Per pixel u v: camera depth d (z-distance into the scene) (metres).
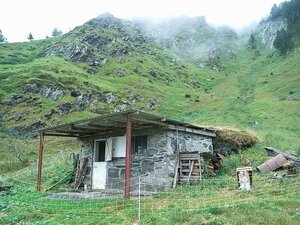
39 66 72.88
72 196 15.99
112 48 102.00
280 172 15.82
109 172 18.56
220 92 84.50
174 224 9.09
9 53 105.38
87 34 104.69
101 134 19.44
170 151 16.88
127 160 14.03
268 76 89.94
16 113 54.03
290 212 9.41
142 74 91.56
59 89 62.34
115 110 62.06
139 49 113.88
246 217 8.84
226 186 14.63
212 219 8.87
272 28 154.50
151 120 15.70
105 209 12.08
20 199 15.63
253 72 106.38
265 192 12.14
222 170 18.73
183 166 17.19
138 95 71.69
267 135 27.34
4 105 56.34
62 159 29.62
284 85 73.62
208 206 10.52
